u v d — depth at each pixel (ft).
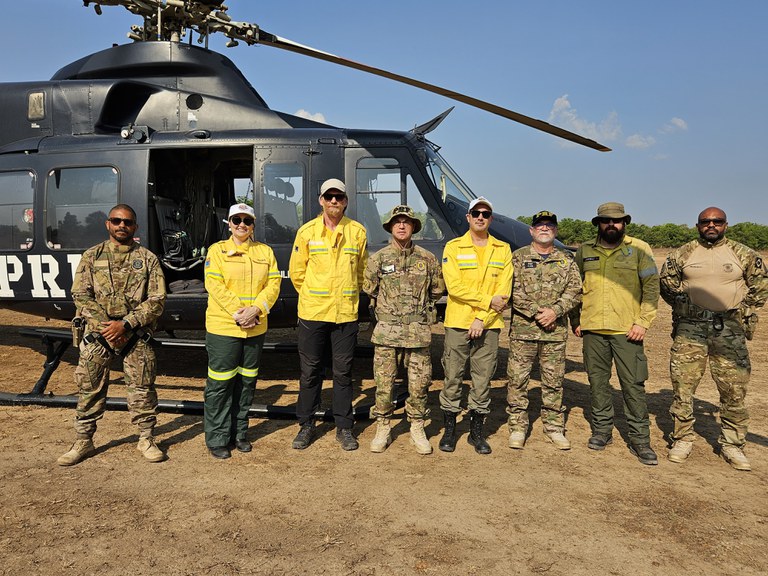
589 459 12.31
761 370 21.56
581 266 13.10
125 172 16.87
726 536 8.93
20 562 7.86
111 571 7.66
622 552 8.37
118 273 11.46
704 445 13.44
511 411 13.03
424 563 7.93
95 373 11.50
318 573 7.64
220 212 21.40
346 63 15.53
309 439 12.90
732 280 11.94
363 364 22.12
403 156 16.93
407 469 11.51
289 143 16.87
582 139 14.55
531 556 8.19
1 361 22.13
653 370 21.70
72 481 10.72
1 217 17.33
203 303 16.66
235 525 9.00
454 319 12.39
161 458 11.76
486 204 12.13
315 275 12.20
